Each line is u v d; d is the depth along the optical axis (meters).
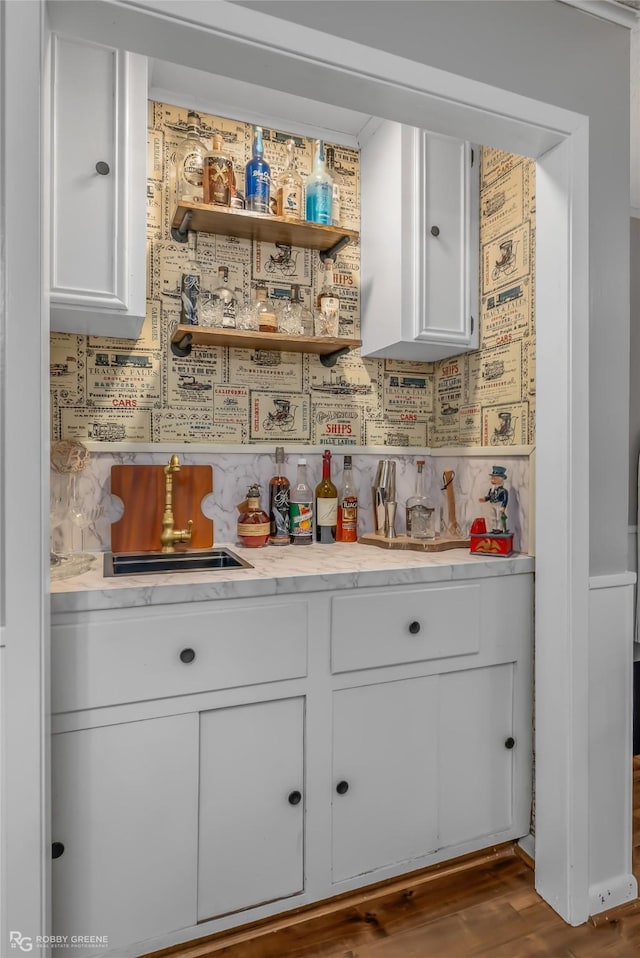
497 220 1.87
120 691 1.25
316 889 1.45
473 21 1.30
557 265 1.47
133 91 1.55
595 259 1.48
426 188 1.87
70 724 1.21
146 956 1.33
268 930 1.42
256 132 1.85
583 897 1.46
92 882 1.24
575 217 1.44
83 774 1.23
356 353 2.16
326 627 1.45
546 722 1.53
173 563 1.77
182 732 1.31
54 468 1.68
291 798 1.42
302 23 1.13
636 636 2.45
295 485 2.05
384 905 1.51
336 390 2.13
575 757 1.46
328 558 1.68
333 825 1.46
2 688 1.00
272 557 1.69
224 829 1.36
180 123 1.90
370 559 1.66
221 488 1.95
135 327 1.69
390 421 2.21
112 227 1.53
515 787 1.68
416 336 1.87
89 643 1.23
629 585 1.55
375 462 2.18
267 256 2.02
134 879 1.27
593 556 1.50
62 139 1.48
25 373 1.00
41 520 1.02
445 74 1.27
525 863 1.67
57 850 1.21
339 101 1.28
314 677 1.44
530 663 1.69
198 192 1.82
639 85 1.80
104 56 1.51
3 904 1.01
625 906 1.52
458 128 1.39
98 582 1.31
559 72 1.42
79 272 1.50
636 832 1.81
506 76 1.34
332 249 2.05
